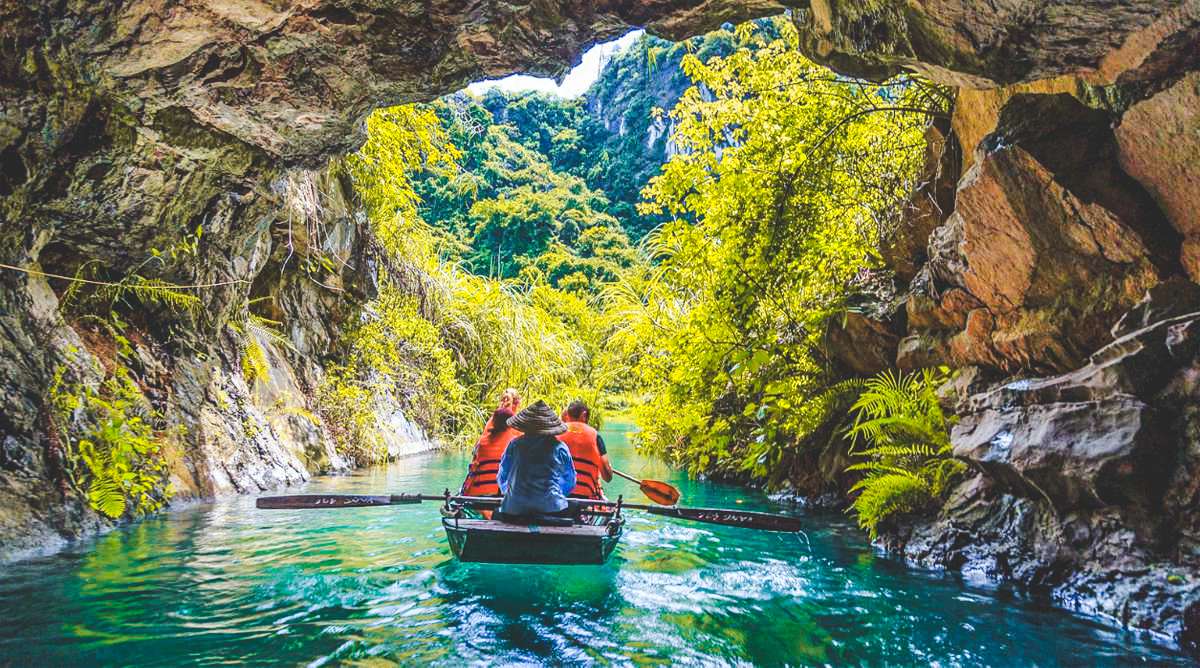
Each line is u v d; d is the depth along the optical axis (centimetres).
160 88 466
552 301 2412
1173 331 331
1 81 418
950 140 533
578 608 354
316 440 888
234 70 466
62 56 425
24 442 445
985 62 368
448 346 1487
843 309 627
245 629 311
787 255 664
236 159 561
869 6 385
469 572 415
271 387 834
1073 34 336
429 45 470
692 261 754
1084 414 357
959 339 490
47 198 485
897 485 489
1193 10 306
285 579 391
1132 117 358
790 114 655
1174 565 322
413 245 1395
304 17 430
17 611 325
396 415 1186
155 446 543
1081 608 349
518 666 279
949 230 487
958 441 445
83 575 382
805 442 707
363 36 452
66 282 553
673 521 606
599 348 1898
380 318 1198
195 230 604
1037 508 402
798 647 304
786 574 421
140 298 602
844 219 702
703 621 337
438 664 278
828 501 654
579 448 511
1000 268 433
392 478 848
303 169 605
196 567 407
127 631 304
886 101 639
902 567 439
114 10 406
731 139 735
